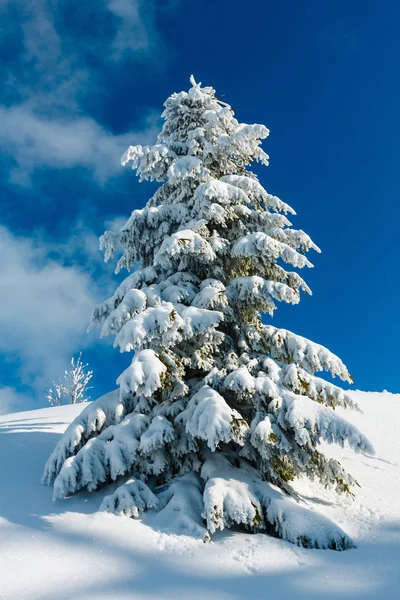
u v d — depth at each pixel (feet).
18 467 26.68
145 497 20.68
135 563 15.97
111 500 20.15
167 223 29.32
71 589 13.92
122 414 24.41
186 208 29.45
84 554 16.24
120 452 21.71
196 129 31.53
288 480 24.16
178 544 17.66
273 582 14.94
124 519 19.17
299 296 25.29
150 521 19.53
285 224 28.96
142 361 21.47
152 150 30.53
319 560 16.75
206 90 34.96
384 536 19.58
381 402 66.23
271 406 21.84
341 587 14.65
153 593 13.93
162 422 21.99
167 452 23.70
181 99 33.96
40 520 18.98
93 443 22.36
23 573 14.57
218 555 16.93
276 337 24.73
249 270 30.04
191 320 22.86
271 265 28.48
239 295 26.35
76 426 23.49
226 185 27.17
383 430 49.65
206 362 24.49
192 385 25.58
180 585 14.56
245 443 23.16
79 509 20.33
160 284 26.68
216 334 24.79
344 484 22.27
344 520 21.86
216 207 27.25
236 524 20.38
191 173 29.07
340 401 22.66
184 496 20.51
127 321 23.08
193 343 25.85
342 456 37.04
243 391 22.34
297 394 23.59
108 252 29.37
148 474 23.53
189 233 25.76
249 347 26.03
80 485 21.15
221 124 31.89
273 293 25.07
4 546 16.33
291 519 18.98
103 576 14.89
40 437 34.91
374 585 14.79
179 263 28.76
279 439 20.95
